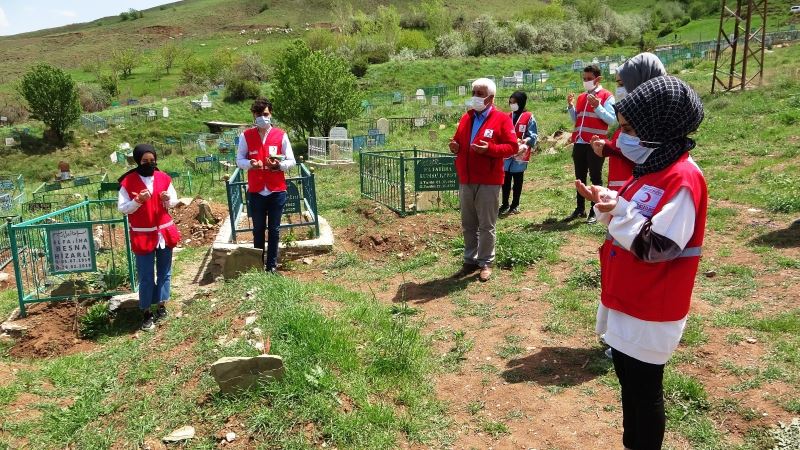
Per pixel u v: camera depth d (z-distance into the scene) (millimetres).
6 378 5359
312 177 8938
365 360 4570
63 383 5184
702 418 3709
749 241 6895
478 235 6707
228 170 24000
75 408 4477
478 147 6074
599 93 7820
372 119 33281
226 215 11234
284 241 8672
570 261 6801
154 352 5148
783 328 4633
